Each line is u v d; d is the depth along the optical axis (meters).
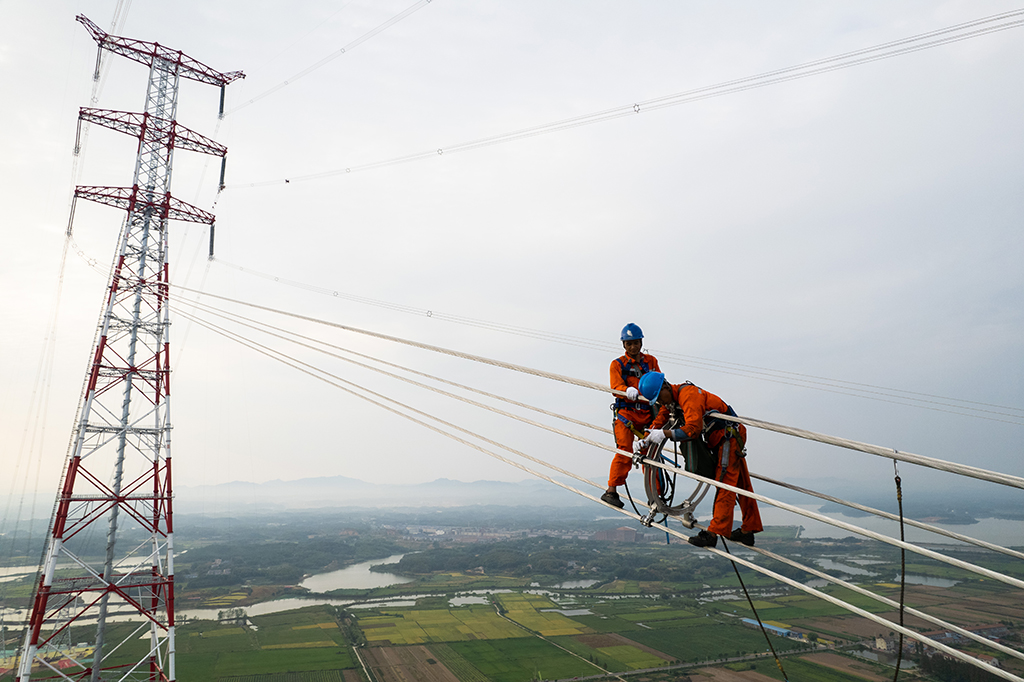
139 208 27.47
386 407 12.12
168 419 23.89
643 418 6.54
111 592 21.02
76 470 21.53
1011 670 47.19
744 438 5.90
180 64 30.77
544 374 7.98
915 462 4.02
